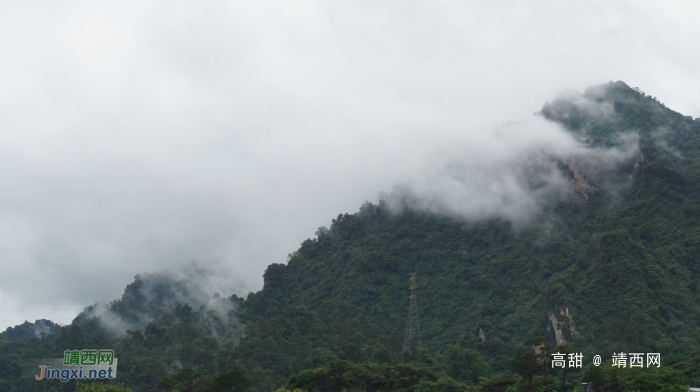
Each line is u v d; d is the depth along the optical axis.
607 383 140.00
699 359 137.38
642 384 123.25
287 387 154.25
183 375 138.62
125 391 131.50
